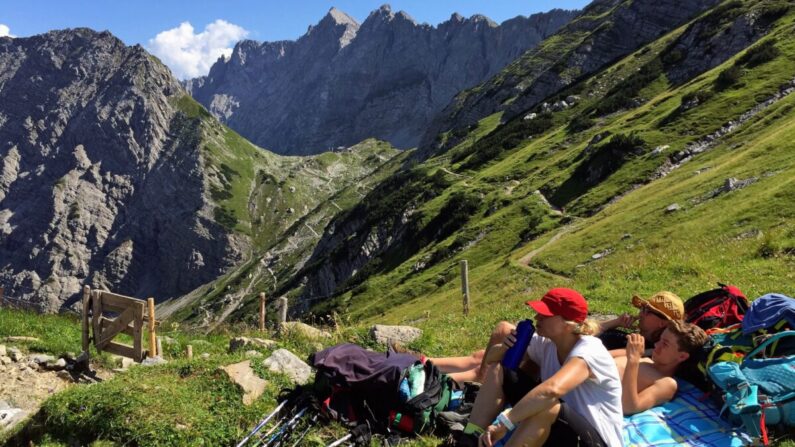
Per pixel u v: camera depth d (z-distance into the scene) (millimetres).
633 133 93062
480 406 5715
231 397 7465
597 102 142875
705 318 7262
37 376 10898
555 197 96875
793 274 12734
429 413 6625
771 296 6566
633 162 87188
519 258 67062
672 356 6293
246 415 7121
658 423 5809
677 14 177000
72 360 11836
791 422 5742
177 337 15984
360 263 153125
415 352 10695
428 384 6887
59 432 7219
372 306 87938
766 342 6129
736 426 5805
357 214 189750
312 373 8617
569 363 5215
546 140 138750
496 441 5309
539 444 5137
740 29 118438
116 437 6773
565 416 5199
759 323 6363
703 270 14539
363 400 6953
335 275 162625
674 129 89000
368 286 105562
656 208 59094
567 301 5367
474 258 86625
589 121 130625
